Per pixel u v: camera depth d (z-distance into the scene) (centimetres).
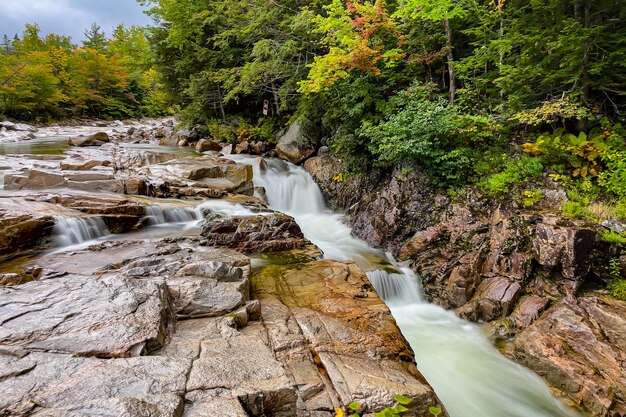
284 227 873
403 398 321
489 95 1234
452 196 979
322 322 501
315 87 1163
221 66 1956
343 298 584
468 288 796
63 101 3853
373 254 1005
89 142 1980
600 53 883
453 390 560
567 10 977
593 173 832
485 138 1060
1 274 531
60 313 362
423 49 1220
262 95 2073
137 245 749
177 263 588
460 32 1239
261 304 544
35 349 301
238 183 1259
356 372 399
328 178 1395
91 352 306
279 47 1434
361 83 1206
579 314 624
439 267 873
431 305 834
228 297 487
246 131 1925
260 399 277
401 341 483
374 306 561
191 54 1955
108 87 4412
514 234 802
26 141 2214
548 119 966
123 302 391
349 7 1115
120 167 1241
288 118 1841
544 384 565
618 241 685
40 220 725
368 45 1127
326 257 944
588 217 758
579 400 519
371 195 1232
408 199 1038
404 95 1114
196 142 2127
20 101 3281
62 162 1243
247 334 443
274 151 1745
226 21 1739
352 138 1243
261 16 1442
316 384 369
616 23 876
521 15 1016
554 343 597
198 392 268
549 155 925
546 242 725
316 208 1375
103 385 258
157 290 427
